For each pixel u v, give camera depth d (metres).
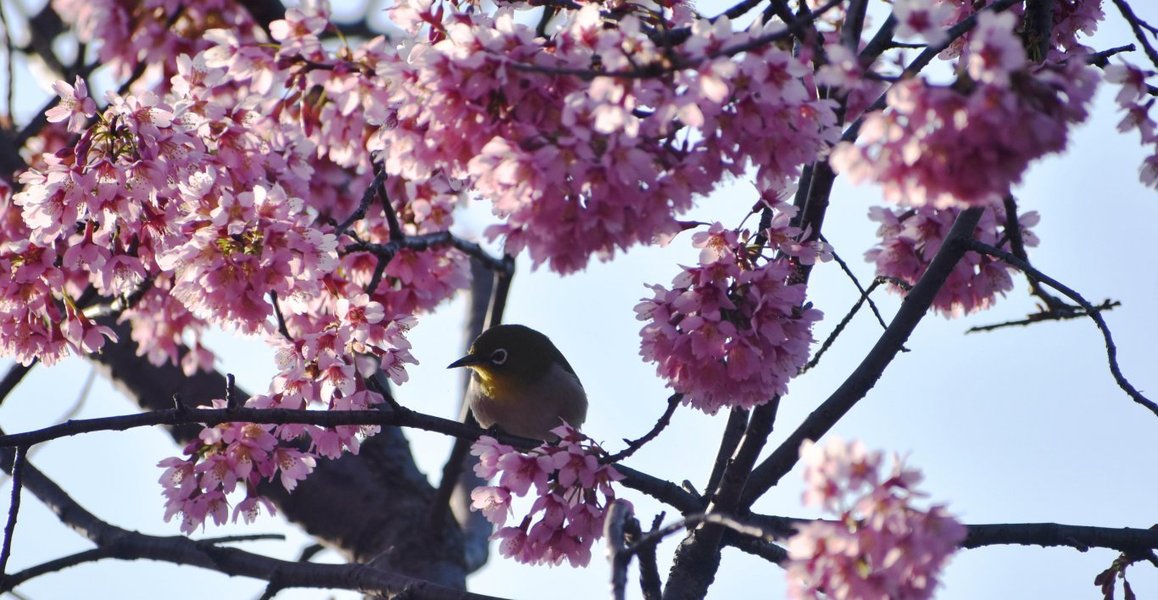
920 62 9.91
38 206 9.88
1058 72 6.72
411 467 16.38
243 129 10.70
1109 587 10.21
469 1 9.41
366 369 10.12
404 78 8.34
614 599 7.30
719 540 10.40
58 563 11.45
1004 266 10.92
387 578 10.99
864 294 10.48
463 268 13.08
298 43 9.18
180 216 10.37
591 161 7.32
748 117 7.53
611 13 9.26
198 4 14.02
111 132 10.20
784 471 10.61
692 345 9.14
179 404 9.69
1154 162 8.97
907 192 6.61
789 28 7.19
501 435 10.40
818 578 6.44
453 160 8.09
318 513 15.56
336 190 13.68
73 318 10.34
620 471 10.39
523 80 7.62
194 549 11.73
